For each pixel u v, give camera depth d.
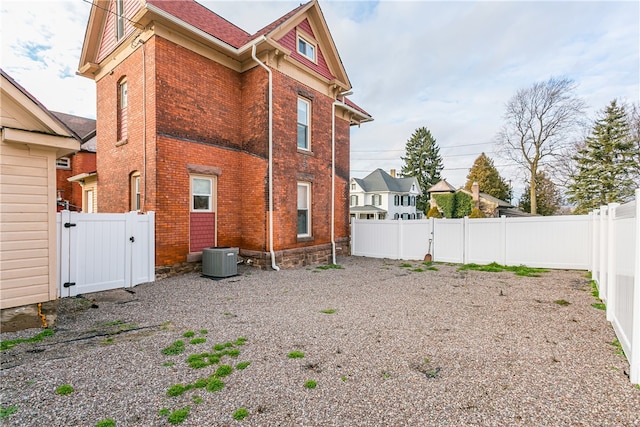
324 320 4.77
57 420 2.32
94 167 15.95
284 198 9.55
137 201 8.51
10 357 3.39
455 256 11.22
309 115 10.81
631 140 23.72
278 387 2.81
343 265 10.62
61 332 4.19
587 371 3.15
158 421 2.32
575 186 25.64
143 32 7.77
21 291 4.22
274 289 6.84
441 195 35.12
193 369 3.14
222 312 5.14
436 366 3.26
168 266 7.70
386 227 12.59
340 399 2.63
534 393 2.73
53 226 4.49
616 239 4.36
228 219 9.23
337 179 12.77
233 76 9.41
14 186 4.17
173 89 7.83
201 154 8.47
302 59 10.31
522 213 31.91
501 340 3.99
